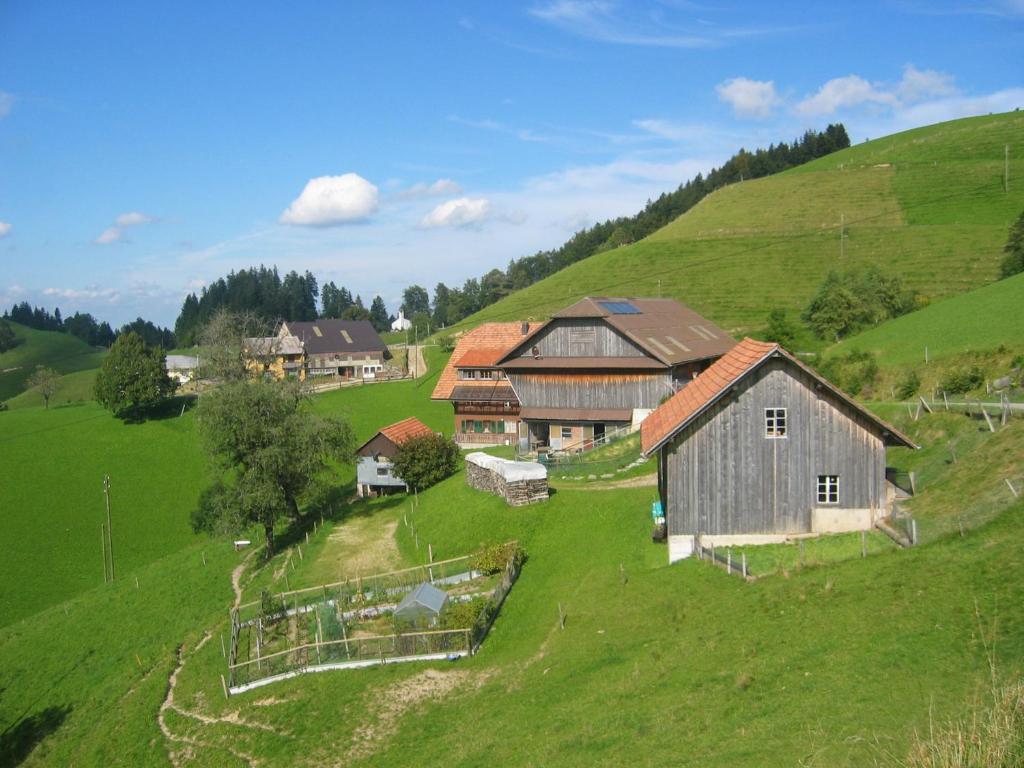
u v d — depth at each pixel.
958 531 23.81
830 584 22.75
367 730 24.77
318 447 53.47
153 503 73.75
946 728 13.98
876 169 153.00
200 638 38.97
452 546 40.41
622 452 49.91
